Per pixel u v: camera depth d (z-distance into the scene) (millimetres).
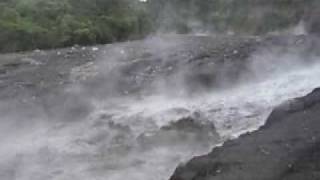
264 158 8320
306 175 7508
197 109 13000
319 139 8734
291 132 9430
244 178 7656
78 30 30094
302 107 10992
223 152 8938
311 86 13195
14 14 28078
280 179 7520
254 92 13609
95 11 33781
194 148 11250
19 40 26406
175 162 10508
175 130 12195
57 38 28516
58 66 19109
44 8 30375
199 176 8141
